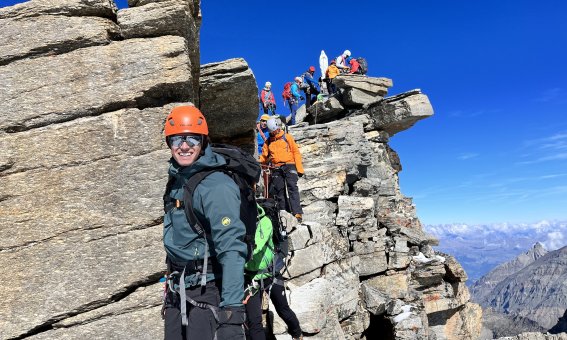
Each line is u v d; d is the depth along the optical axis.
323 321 8.30
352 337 11.91
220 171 3.09
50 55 5.43
